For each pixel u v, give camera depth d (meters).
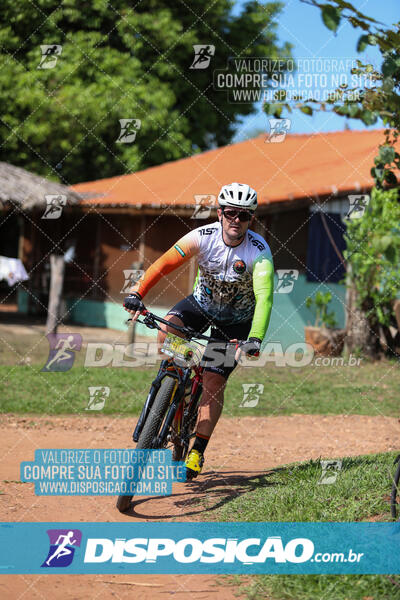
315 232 26.47
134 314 8.58
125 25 42.88
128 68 42.81
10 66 41.88
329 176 26.25
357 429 14.23
